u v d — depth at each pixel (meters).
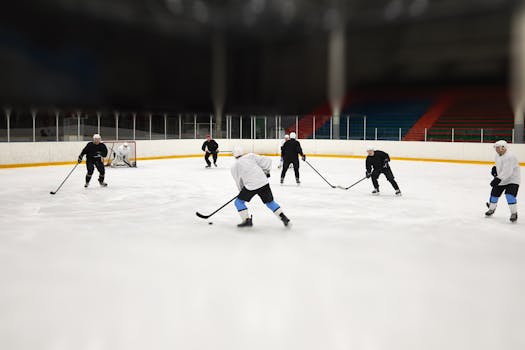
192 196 8.41
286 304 3.15
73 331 2.74
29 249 4.58
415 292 3.39
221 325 2.82
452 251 4.54
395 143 20.22
